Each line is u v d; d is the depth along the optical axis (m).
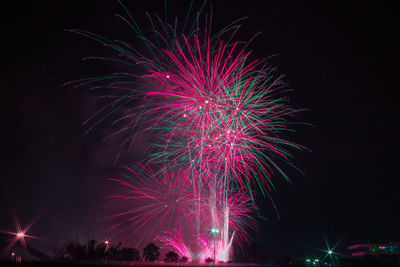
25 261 19.61
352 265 33.50
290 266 28.09
